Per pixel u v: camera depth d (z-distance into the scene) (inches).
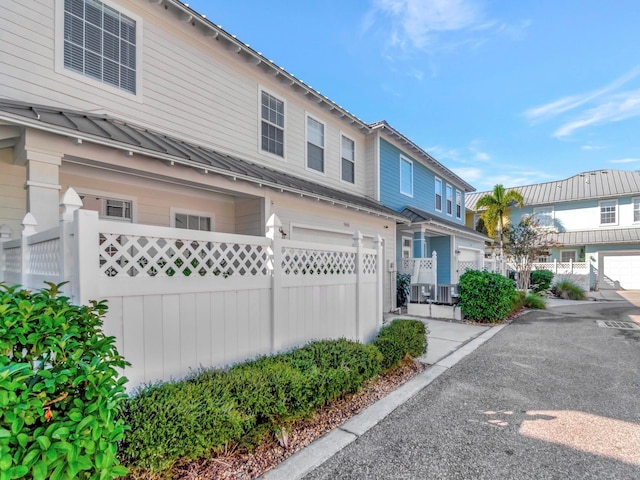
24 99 188.5
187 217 269.6
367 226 408.5
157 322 114.7
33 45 193.0
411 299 449.4
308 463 102.5
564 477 97.9
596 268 805.2
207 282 130.0
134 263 110.3
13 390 52.2
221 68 291.3
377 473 99.0
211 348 130.4
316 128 393.7
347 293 207.0
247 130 310.5
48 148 162.4
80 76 210.7
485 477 97.8
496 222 842.2
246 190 259.9
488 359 215.5
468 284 352.8
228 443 103.2
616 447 113.9
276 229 161.5
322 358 145.3
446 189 689.0
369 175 474.0
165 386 103.6
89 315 78.6
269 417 110.5
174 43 259.8
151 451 82.4
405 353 188.4
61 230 106.2
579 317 385.4
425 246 609.3
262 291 152.3
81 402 59.7
